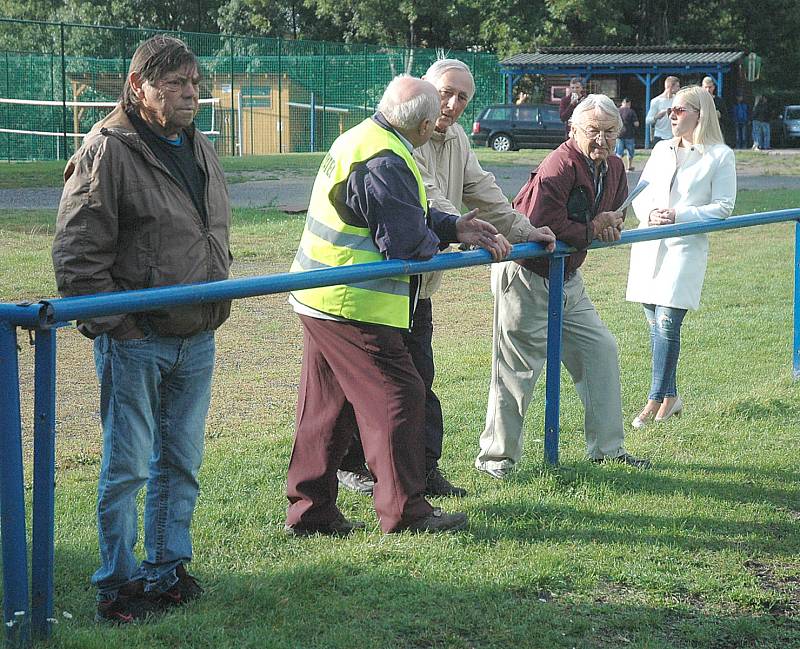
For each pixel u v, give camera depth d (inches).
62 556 236.4
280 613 208.2
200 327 201.2
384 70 2036.2
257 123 1991.9
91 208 184.4
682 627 211.8
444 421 366.6
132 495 199.9
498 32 2564.0
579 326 312.2
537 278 298.8
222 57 1972.2
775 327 549.3
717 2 2760.8
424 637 202.2
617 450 319.3
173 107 188.9
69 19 3120.1
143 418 198.2
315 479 253.4
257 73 1980.8
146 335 195.3
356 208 236.4
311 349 253.3
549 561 237.8
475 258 254.1
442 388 421.1
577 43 2642.7
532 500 280.7
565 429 359.9
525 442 342.6
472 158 292.2
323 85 2005.4
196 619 201.8
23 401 390.0
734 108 2197.3
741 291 658.8
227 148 1983.3
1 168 1316.4
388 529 253.3
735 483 303.7
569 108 1457.9
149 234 192.1
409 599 216.5
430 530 253.3
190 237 196.4
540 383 423.5
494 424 306.8
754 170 1557.6
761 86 2691.9
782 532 266.8
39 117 1881.2
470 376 442.6
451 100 277.1
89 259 185.3
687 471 313.1
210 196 201.6
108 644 186.1
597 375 314.2
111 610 203.0
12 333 168.9
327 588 221.9
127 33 1866.4
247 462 313.7
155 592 207.6
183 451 208.4
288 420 374.6
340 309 240.7
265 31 2984.7
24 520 175.6
